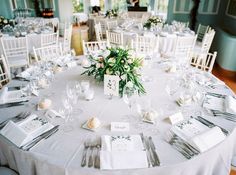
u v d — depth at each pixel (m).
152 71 2.68
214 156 1.45
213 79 2.43
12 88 2.18
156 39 3.99
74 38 7.54
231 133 1.56
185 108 1.86
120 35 4.55
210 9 6.59
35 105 1.88
